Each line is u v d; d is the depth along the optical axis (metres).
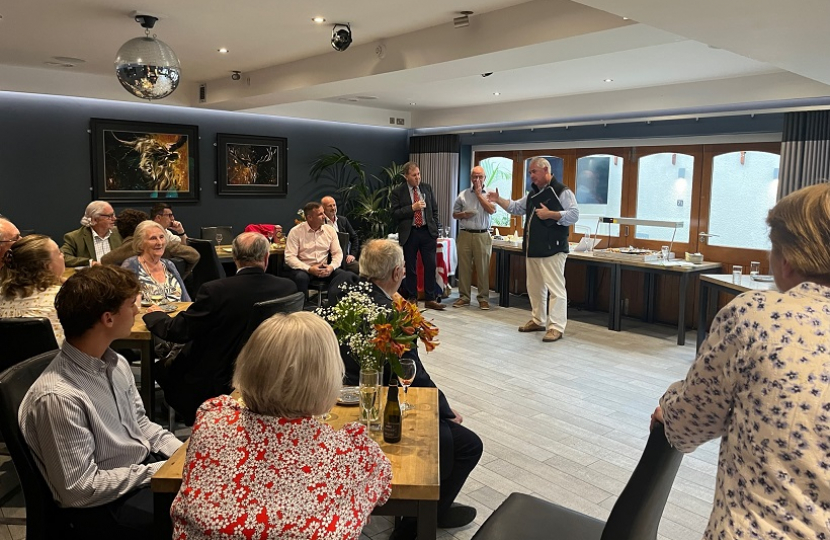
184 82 6.87
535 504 1.92
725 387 1.10
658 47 4.57
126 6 3.88
